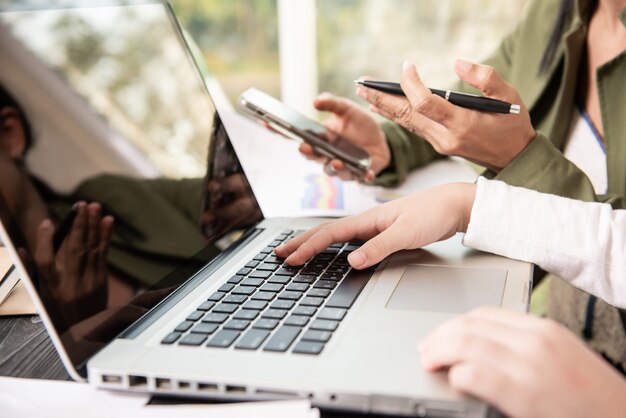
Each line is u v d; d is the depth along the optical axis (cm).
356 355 47
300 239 73
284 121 102
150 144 69
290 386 44
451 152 83
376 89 85
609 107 101
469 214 71
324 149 102
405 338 50
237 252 75
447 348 43
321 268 67
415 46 225
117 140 64
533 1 119
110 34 70
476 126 79
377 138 108
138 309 57
